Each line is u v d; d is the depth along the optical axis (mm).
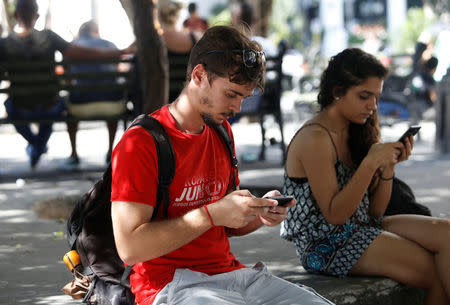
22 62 12562
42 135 13758
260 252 7336
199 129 4434
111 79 13766
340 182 5871
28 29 13062
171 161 4191
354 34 46125
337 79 5801
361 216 6031
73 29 25078
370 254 5793
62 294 6004
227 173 4605
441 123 15180
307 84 23484
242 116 13523
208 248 4465
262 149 14492
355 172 5625
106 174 4664
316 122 5863
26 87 12727
